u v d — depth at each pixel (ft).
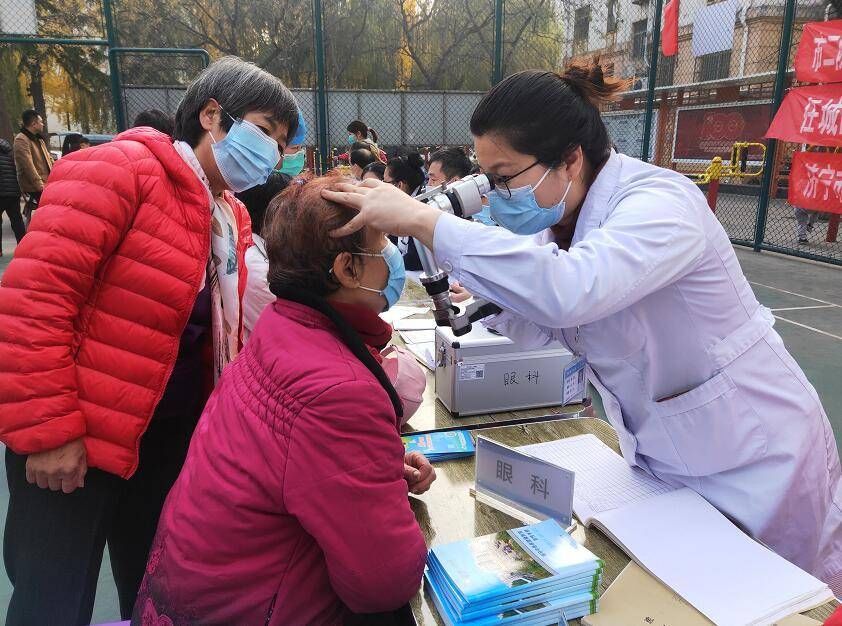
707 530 3.76
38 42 18.56
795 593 3.24
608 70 3.84
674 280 3.46
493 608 3.02
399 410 3.09
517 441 5.16
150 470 5.42
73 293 4.12
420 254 3.53
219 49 43.16
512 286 3.10
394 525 2.76
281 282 3.08
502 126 3.62
